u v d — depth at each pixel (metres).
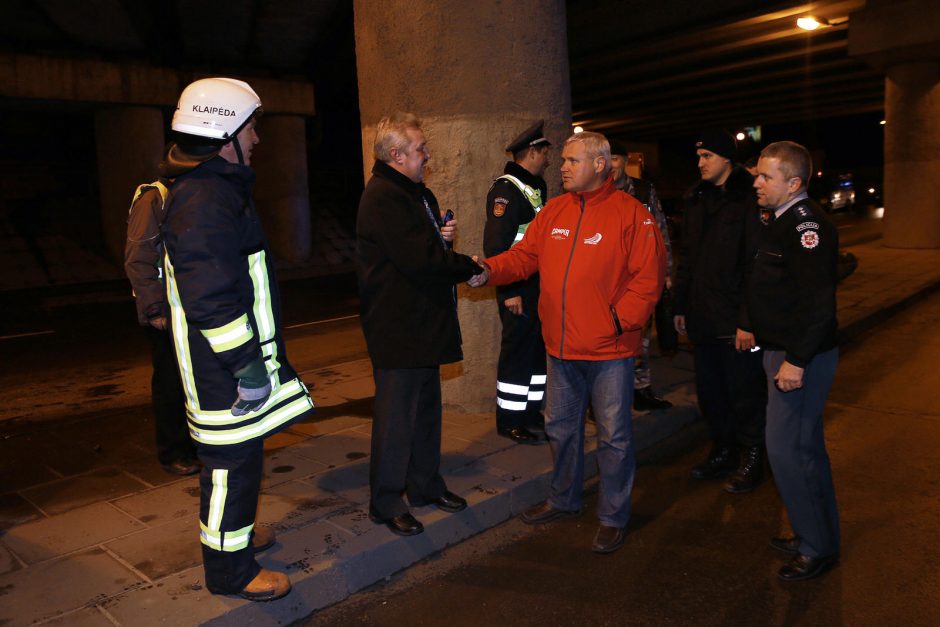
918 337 7.88
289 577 2.95
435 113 4.75
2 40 14.77
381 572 3.23
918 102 15.60
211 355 2.57
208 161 2.51
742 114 31.89
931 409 5.47
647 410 5.14
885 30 14.52
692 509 3.91
